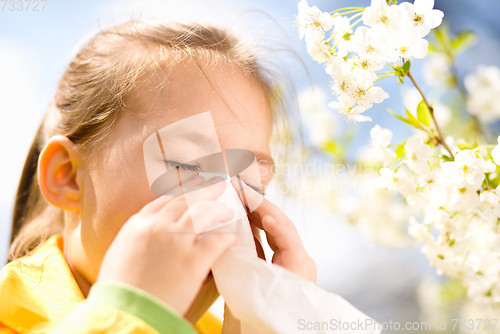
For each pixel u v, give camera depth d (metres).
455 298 2.19
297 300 1.38
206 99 1.45
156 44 1.48
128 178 1.42
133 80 1.44
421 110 1.49
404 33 1.44
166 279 1.36
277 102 1.55
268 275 1.38
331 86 1.47
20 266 1.44
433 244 1.50
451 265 1.49
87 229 1.42
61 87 1.51
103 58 1.48
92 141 1.44
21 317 1.41
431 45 1.77
